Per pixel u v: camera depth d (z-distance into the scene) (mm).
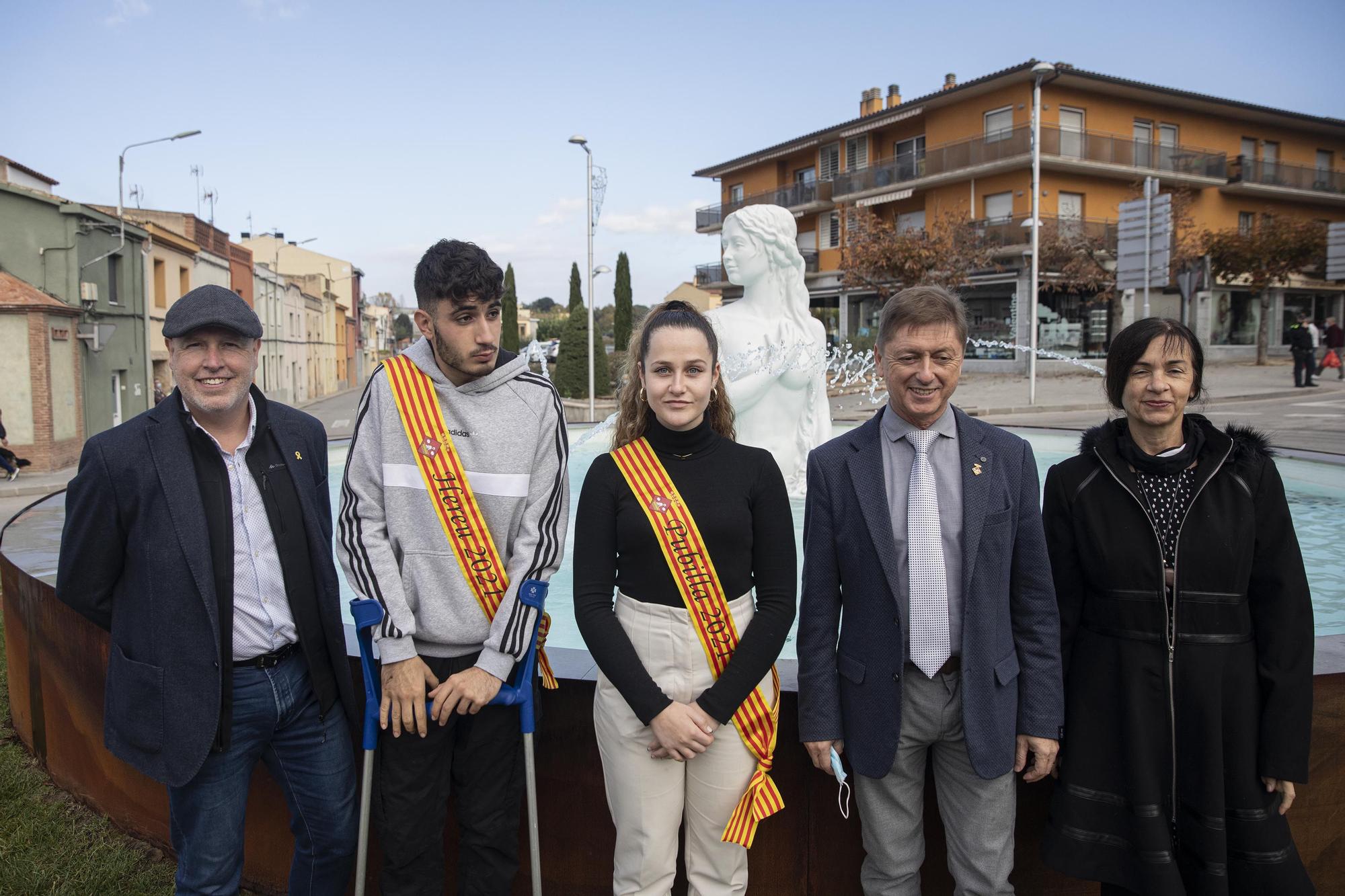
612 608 2094
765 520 2105
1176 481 2098
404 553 2109
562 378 26422
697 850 2145
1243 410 16172
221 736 2123
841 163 34125
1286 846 2047
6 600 3926
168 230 25938
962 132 29109
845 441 2248
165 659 2094
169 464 2084
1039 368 26969
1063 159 26109
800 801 2457
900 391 2123
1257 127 31469
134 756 2129
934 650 2121
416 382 2148
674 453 2107
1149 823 2033
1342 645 2625
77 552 2105
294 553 2199
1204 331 29000
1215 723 2023
